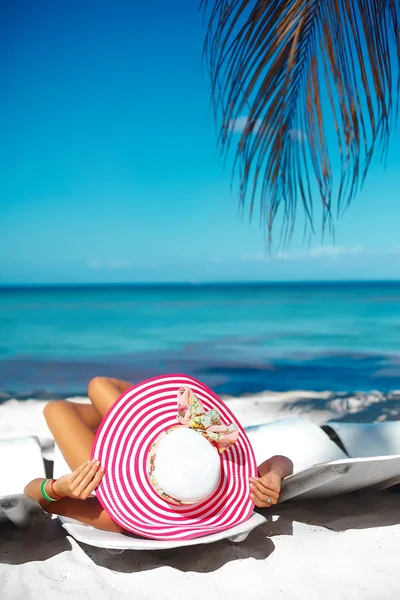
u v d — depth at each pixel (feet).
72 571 7.22
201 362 38.99
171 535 6.95
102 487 7.28
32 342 50.31
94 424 9.34
